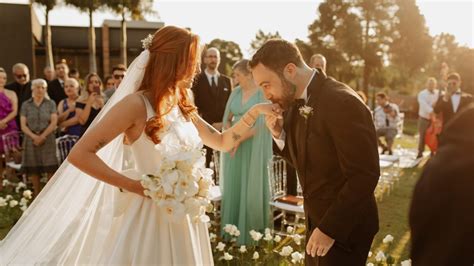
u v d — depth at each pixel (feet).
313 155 7.39
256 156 14.94
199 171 7.05
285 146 8.33
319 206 7.54
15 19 59.82
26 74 26.96
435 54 117.39
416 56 108.27
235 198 15.42
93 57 79.10
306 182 7.72
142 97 7.16
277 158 17.53
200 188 7.06
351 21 104.78
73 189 8.12
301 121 7.48
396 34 107.04
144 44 7.47
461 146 3.67
